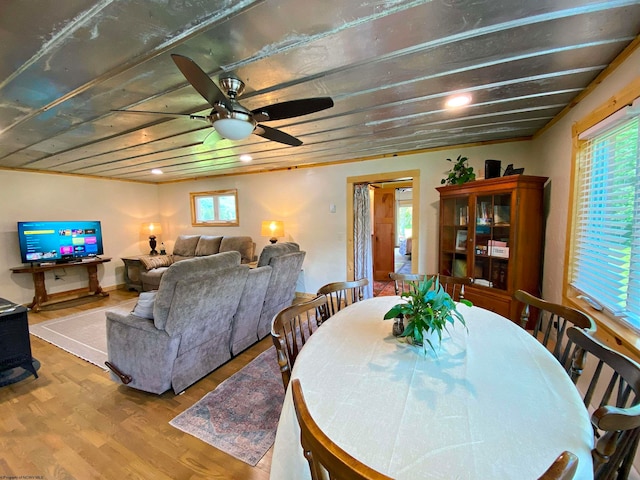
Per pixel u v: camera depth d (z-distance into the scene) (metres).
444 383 1.10
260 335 3.26
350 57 1.58
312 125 2.72
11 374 2.62
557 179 2.64
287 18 1.24
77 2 1.12
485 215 3.11
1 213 4.43
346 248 4.66
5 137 2.89
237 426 1.95
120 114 2.31
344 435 0.86
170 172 5.30
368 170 4.35
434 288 1.53
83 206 5.37
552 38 1.44
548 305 1.71
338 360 1.28
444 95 2.09
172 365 2.22
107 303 4.81
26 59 1.52
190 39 1.39
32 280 4.72
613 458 0.76
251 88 1.94
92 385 2.44
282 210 5.18
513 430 0.86
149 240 6.22
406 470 0.74
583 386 2.07
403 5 1.18
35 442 1.82
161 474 1.59
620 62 1.63
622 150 1.75
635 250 1.61
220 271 2.33
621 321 1.72
